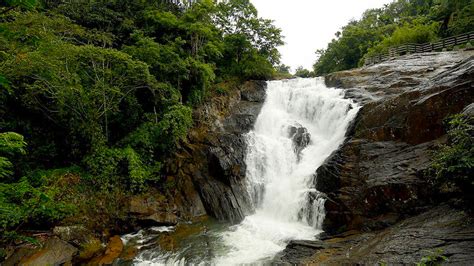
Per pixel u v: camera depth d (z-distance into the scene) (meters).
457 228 7.34
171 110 17.64
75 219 12.60
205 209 15.83
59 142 16.27
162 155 17.31
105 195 14.20
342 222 11.84
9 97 14.20
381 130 13.47
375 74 21.08
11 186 9.34
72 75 14.27
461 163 6.80
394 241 8.00
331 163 13.96
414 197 9.90
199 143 18.56
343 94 19.80
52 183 13.52
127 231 13.67
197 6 23.66
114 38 20.84
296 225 13.55
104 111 15.43
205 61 25.19
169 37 22.59
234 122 21.48
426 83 13.89
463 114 7.74
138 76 16.28
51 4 20.91
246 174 16.97
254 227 13.59
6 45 11.84
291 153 17.52
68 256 10.88
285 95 23.50
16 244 10.55
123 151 15.45
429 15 37.50
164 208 15.02
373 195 11.03
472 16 27.86
